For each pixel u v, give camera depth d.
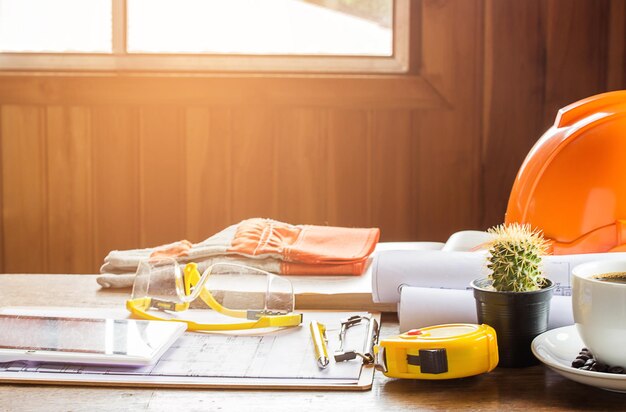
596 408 0.72
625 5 2.43
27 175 2.49
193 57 2.52
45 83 2.44
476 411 0.72
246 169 2.49
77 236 2.52
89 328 0.89
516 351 0.82
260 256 1.18
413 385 0.78
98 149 2.48
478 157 2.47
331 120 2.46
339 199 2.49
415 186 2.49
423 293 0.89
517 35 2.44
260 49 2.58
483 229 2.50
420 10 2.44
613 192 1.03
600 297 0.73
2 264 2.53
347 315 1.00
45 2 2.55
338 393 0.76
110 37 2.56
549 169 1.04
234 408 0.73
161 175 2.49
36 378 0.79
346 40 2.57
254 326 0.93
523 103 2.46
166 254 1.23
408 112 2.46
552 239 1.05
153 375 0.80
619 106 1.05
